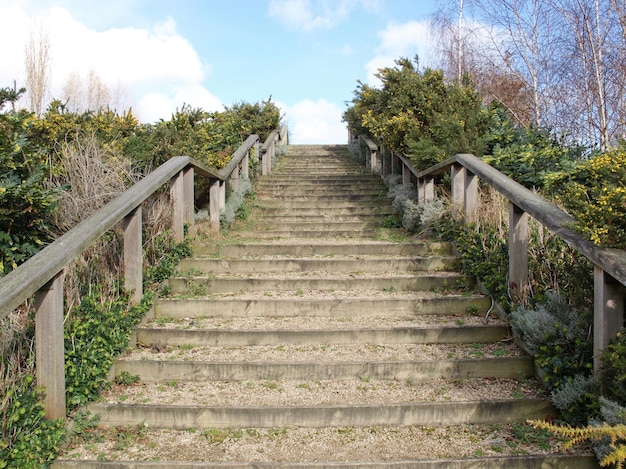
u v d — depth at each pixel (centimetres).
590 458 281
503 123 780
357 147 1422
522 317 371
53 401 294
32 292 267
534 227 462
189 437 312
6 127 464
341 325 430
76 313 355
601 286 294
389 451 294
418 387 354
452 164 612
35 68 1955
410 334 412
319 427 321
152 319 448
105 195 510
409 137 779
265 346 408
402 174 920
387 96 1030
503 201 551
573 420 308
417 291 502
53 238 456
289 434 314
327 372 366
